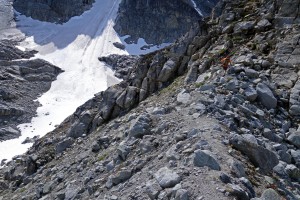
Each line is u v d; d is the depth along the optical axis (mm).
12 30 163500
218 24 30672
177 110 19094
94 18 172125
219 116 16531
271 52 23797
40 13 174375
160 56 31938
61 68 126375
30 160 33219
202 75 24203
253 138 14945
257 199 11008
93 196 15461
